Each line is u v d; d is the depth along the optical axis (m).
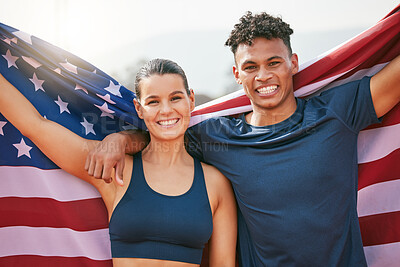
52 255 2.42
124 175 2.17
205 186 2.18
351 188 2.08
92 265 2.41
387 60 2.29
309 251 2.04
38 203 2.41
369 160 2.34
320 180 2.04
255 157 2.15
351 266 2.07
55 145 2.14
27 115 2.14
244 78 2.16
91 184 2.41
